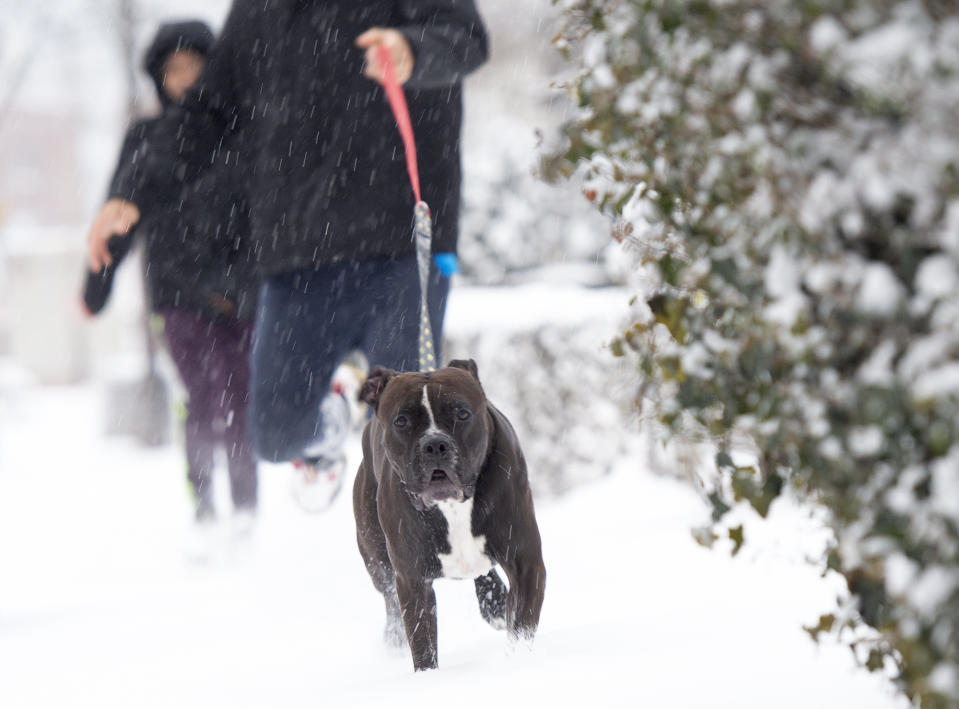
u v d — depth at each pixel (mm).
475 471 6926
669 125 3789
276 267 9883
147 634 9727
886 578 3500
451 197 9773
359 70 9695
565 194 18344
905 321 3348
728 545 9578
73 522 17281
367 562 8398
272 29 10109
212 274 12859
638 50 3816
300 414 10062
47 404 48656
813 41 3250
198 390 13055
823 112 3402
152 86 13336
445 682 5676
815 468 3705
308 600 10414
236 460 12805
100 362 64062
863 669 4844
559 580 9602
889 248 3416
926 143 3211
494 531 7000
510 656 6266
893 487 3467
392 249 9625
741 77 3475
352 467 16234
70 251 62906
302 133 9758
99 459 26562
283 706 6223
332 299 9789
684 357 4121
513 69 32469
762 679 4871
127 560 13719
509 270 18312
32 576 13297
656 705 4707
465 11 9375
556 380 14297
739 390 3980
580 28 4184
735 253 3785
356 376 12000
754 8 3393
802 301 3559
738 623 6062
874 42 3152
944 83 3127
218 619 9984
